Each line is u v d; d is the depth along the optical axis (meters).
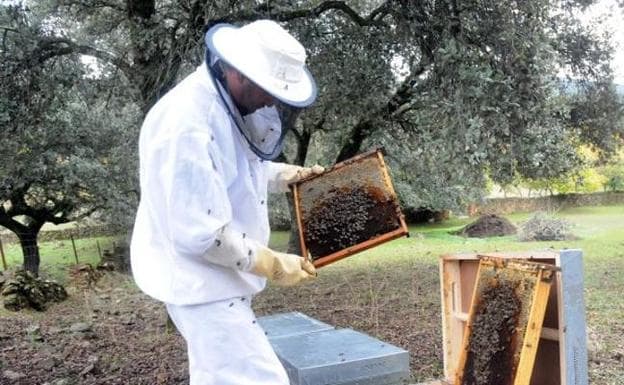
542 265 2.27
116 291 10.55
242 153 2.08
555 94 6.09
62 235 18.88
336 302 8.14
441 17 5.48
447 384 2.88
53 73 7.03
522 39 5.03
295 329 3.51
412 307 7.44
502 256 2.60
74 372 5.09
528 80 4.95
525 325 2.27
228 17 5.49
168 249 2.04
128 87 7.77
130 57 7.66
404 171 11.51
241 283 2.08
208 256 1.94
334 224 2.56
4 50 6.36
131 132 9.23
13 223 12.45
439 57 5.36
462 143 5.01
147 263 2.10
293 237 10.88
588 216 23.56
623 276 9.38
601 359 4.66
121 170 9.90
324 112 9.01
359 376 2.79
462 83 4.99
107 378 4.86
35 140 8.27
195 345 2.03
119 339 6.35
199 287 2.00
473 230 19.25
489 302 2.52
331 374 2.72
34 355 5.73
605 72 7.63
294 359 2.81
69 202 12.14
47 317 8.29
